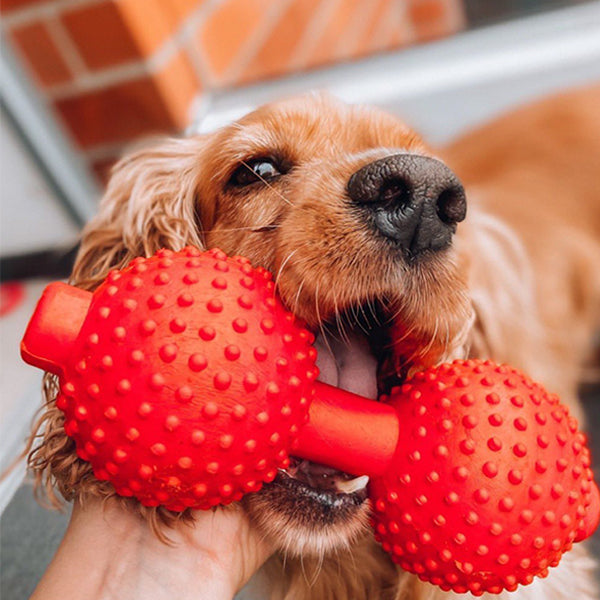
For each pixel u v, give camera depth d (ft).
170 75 1.93
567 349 1.64
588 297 1.72
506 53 1.98
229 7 2.17
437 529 0.74
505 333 1.36
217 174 1.03
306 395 0.74
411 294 0.83
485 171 1.87
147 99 1.94
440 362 0.96
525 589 1.05
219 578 0.88
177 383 0.68
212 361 0.68
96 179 2.10
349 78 2.06
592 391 1.66
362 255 0.81
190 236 1.10
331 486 0.87
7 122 1.91
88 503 0.90
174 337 0.68
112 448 0.70
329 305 0.83
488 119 1.97
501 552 0.73
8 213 2.05
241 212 0.99
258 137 0.99
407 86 2.01
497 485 0.72
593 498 0.80
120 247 1.16
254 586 1.14
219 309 0.70
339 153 0.96
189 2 2.00
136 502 0.89
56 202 2.08
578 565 1.15
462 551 0.73
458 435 0.74
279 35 2.40
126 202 1.18
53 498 1.00
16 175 2.00
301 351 0.73
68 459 0.91
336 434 0.78
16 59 1.86
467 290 0.89
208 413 0.68
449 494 0.73
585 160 1.80
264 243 0.95
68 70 1.86
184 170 1.13
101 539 0.88
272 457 0.72
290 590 1.11
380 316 0.90
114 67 1.87
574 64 1.89
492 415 0.74
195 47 2.04
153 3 1.85
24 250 2.12
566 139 1.85
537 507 0.73
